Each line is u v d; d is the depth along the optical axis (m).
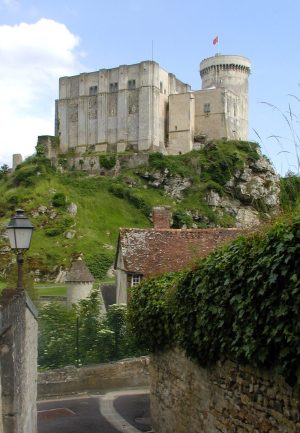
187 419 12.04
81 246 93.31
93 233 99.88
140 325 15.38
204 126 124.94
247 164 116.69
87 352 24.98
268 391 7.80
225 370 9.51
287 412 7.24
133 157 120.12
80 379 23.88
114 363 24.50
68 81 130.38
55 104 134.38
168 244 28.94
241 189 114.94
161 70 125.12
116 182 117.06
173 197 115.81
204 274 9.99
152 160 118.75
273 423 7.64
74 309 29.39
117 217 108.06
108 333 25.12
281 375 7.24
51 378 23.48
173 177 117.00
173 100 124.56
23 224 11.84
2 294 9.68
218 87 126.25
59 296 58.75
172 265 27.58
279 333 7.06
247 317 7.97
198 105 125.56
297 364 6.72
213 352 9.74
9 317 8.53
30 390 12.20
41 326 25.52
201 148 122.56
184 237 29.09
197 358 10.71
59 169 120.62
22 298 10.28
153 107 122.00
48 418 19.08
